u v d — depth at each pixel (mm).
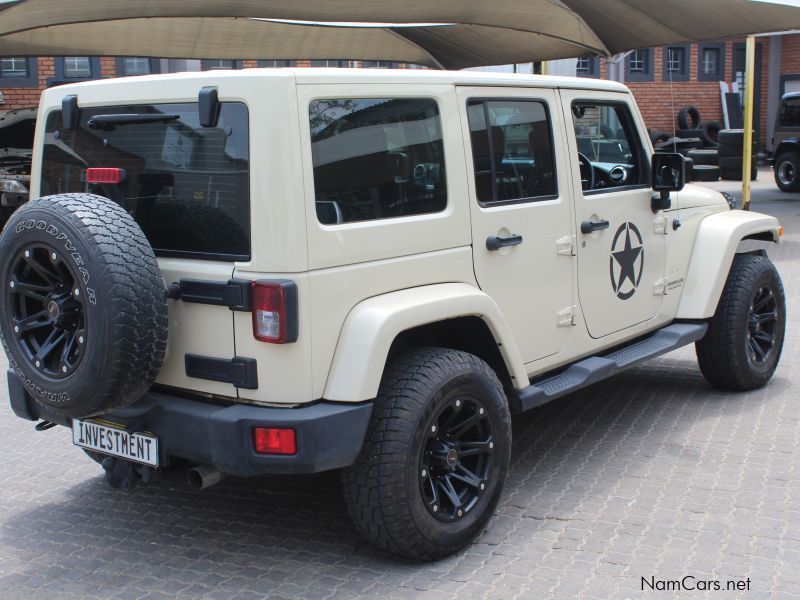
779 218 14406
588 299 4492
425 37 8742
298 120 3104
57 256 3094
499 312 3740
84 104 3643
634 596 3275
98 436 3570
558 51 9055
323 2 6641
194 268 3262
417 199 3566
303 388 3162
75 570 3613
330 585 3418
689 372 6238
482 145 3869
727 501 4082
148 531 3963
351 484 3330
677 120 22047
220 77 3176
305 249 3113
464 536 3572
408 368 3428
